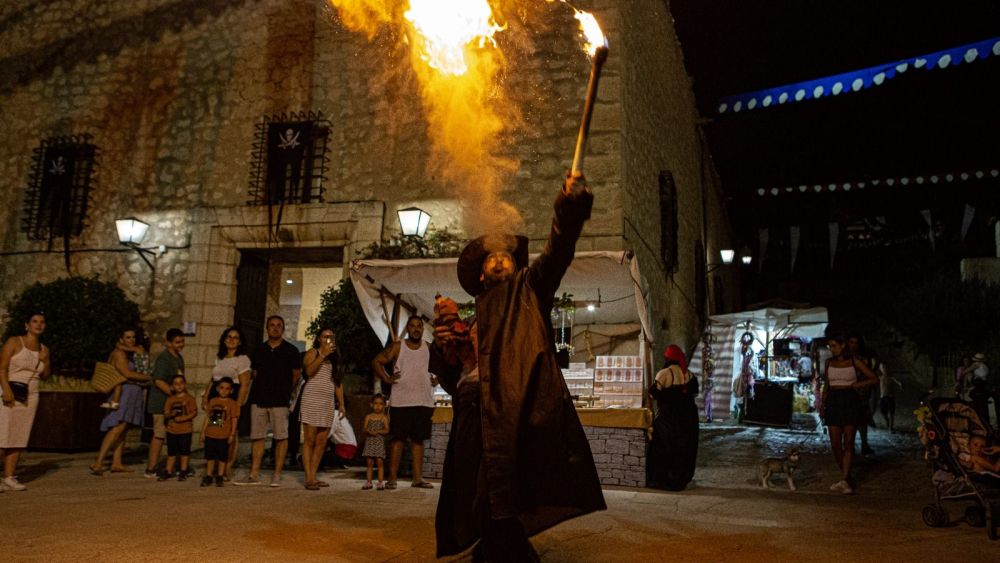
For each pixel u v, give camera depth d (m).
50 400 9.63
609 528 4.42
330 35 11.44
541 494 2.31
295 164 11.08
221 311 11.05
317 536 3.95
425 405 6.68
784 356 16.89
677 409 6.95
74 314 10.23
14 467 6.20
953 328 17.55
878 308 28.33
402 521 4.58
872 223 26.73
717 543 4.00
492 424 2.35
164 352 7.62
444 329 2.80
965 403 4.84
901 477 7.64
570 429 2.39
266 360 6.86
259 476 7.24
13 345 6.26
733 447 10.37
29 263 11.88
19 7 12.98
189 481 7.02
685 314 16.06
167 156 11.76
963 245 26.23
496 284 2.62
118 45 12.42
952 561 3.65
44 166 12.11
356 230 10.59
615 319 9.35
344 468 8.41
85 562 3.19
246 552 3.47
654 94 13.25
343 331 9.02
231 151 11.49
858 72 14.41
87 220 11.81
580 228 2.32
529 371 2.40
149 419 10.31
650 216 12.13
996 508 5.19
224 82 11.78
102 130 12.12
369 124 10.94
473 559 2.82
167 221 11.51
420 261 7.70
